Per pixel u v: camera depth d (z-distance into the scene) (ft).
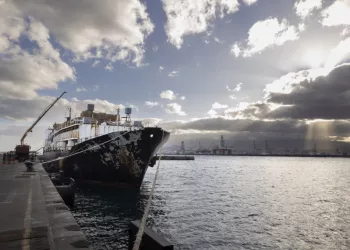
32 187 50.37
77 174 113.09
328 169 400.06
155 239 33.55
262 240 55.93
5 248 18.52
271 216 79.66
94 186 108.06
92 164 106.11
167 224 64.75
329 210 91.45
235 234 59.26
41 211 31.50
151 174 242.99
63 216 30.83
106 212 71.82
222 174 256.73
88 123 118.73
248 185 164.55
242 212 83.76
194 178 205.98
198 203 96.02
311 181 202.80
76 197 90.12
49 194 44.34
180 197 107.86
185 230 60.34
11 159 131.75
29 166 83.71
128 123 122.11
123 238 50.08
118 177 101.30
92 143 103.81
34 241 19.97
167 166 421.59
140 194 102.32
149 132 92.12
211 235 57.62
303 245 53.93
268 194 127.65
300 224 71.00
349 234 62.13
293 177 239.91
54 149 155.74
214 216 76.02
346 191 144.05
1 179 62.69
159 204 88.89
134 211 74.33
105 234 52.47
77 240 23.12
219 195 118.52
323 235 61.00
